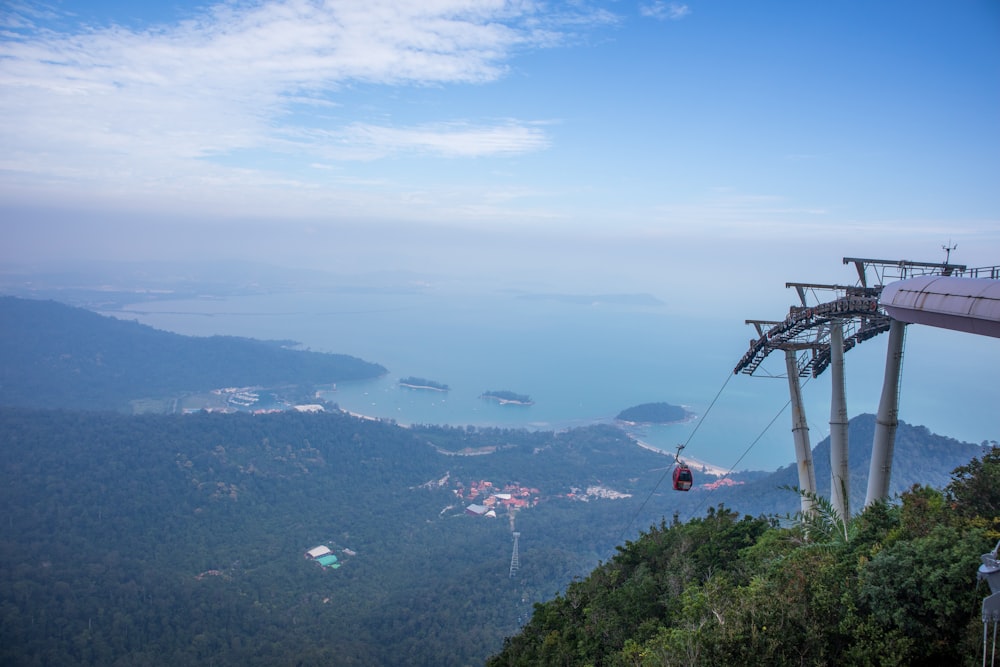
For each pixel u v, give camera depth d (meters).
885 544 17.64
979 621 13.37
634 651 21.69
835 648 15.48
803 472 31.03
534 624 34.69
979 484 18.81
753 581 20.36
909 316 20.17
